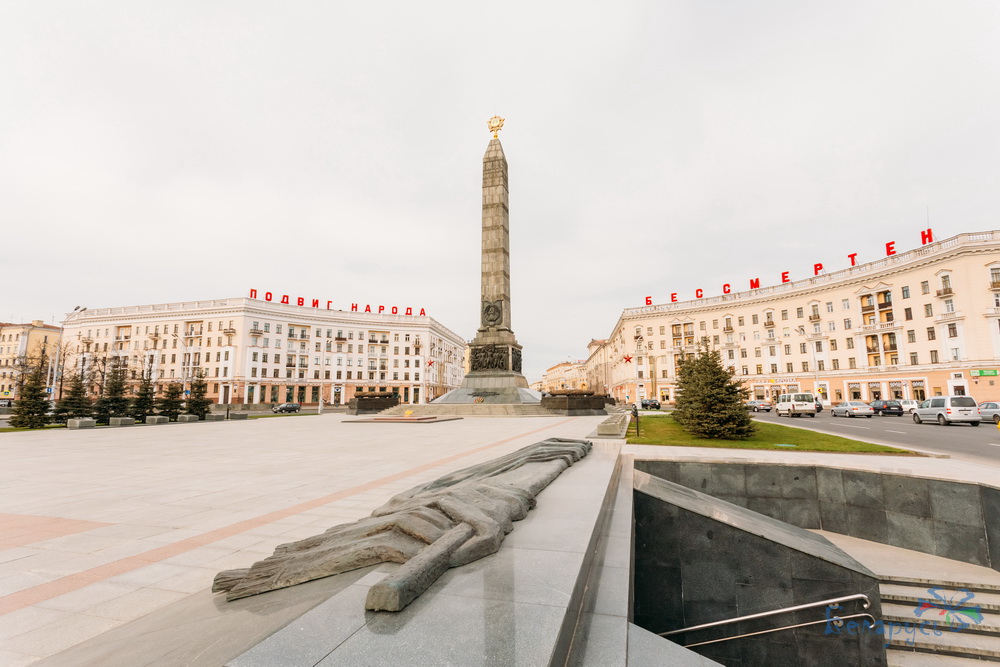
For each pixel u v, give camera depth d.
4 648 2.53
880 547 7.93
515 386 32.66
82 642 2.52
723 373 13.66
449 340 96.06
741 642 5.91
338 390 72.69
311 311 71.25
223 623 2.28
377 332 77.00
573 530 3.45
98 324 70.69
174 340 66.38
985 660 5.57
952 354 43.97
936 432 18.47
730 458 9.25
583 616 2.54
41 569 3.74
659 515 6.32
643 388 69.06
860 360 52.31
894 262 49.28
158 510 5.60
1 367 76.38
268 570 2.91
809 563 5.82
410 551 2.71
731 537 6.08
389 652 1.71
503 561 2.75
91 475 8.21
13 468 9.16
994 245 41.72
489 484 4.46
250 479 7.69
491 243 34.16
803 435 14.55
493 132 35.19
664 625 6.17
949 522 7.43
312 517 5.27
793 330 58.69
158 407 28.00
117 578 3.56
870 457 9.82
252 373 63.97
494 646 1.76
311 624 1.94
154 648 2.12
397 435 16.72
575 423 21.94
